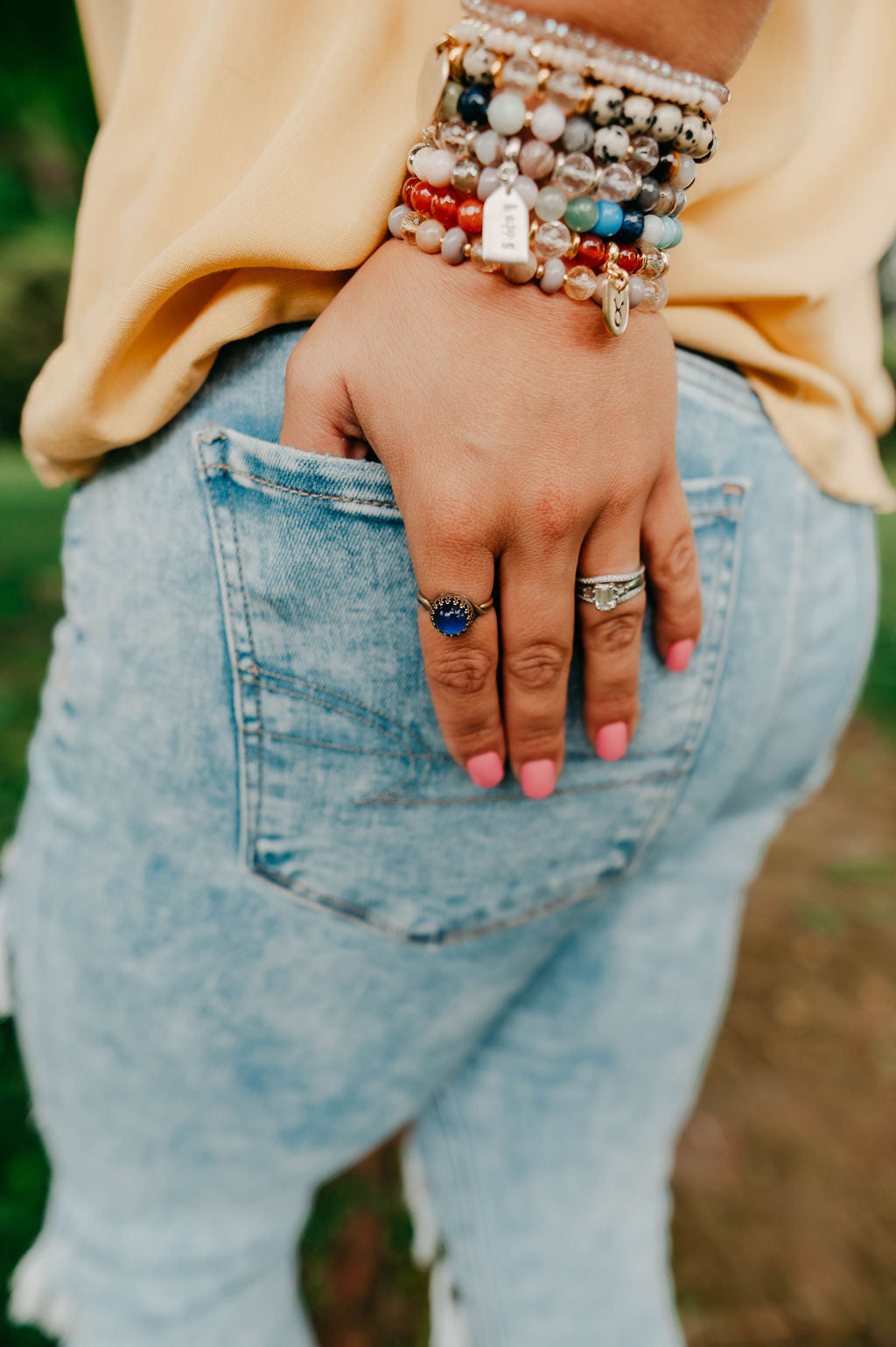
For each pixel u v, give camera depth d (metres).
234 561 0.58
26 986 0.82
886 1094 1.92
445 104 0.49
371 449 0.56
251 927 0.70
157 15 0.66
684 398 0.62
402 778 0.64
